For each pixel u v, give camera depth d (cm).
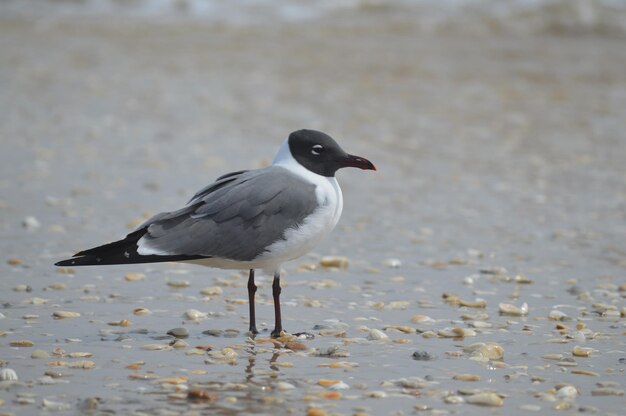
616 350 922
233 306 1080
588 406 764
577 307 1098
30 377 806
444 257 1340
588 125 2341
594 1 3778
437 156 2038
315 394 780
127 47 3159
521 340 960
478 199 1709
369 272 1253
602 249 1391
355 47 3253
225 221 926
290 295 1137
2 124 2195
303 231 937
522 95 2662
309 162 969
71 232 1420
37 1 3791
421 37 3444
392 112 2441
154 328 980
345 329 991
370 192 1755
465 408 757
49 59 2939
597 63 3109
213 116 2342
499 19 3647
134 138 2116
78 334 948
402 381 814
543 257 1345
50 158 1919
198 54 3088
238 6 3809
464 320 1036
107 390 778
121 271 1220
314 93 2625
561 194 1750
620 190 1777
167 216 923
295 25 3569
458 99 2605
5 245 1334
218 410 738
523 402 773
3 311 1027
